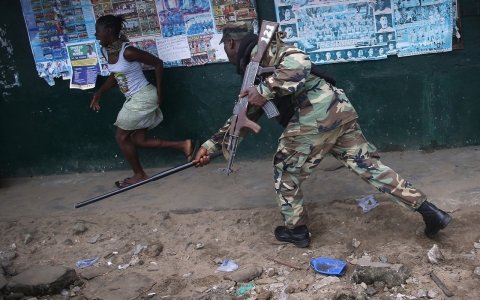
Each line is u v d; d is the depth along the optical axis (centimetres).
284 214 364
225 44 349
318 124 329
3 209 496
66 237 433
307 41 480
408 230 373
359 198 409
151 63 476
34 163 571
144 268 378
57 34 521
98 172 562
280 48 328
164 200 462
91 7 505
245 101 333
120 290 352
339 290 310
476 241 351
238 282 341
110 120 539
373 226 383
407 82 477
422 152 490
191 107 520
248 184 471
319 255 360
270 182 468
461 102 476
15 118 557
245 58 337
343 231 384
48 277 358
